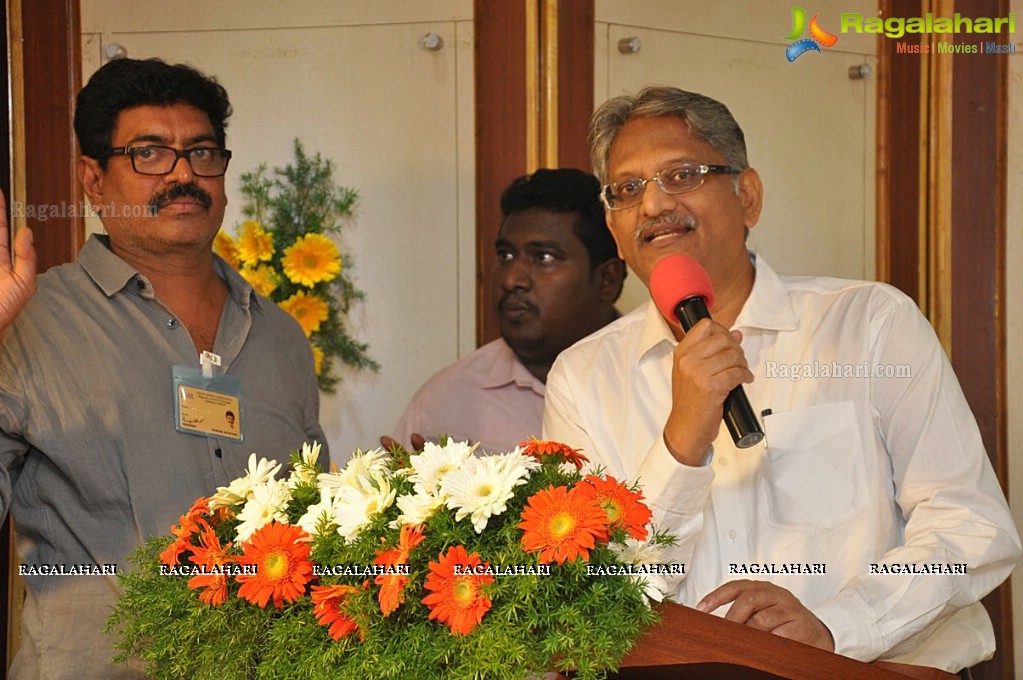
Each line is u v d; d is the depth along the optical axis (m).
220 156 2.50
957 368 3.48
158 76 2.45
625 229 2.21
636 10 3.36
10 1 3.17
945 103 3.46
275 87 3.32
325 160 3.31
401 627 1.34
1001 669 3.41
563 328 3.20
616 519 1.37
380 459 1.57
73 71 3.25
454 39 3.33
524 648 1.25
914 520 2.02
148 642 1.57
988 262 3.49
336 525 1.41
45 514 2.33
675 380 1.90
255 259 3.22
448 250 3.31
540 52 3.29
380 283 3.31
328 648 1.37
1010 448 3.47
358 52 3.33
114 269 2.43
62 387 2.30
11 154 3.17
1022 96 3.50
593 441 2.32
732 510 2.18
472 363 3.27
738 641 1.32
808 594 2.11
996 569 1.98
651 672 1.39
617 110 2.28
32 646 2.31
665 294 1.94
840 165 3.48
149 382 2.38
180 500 2.35
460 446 1.48
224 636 1.44
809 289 2.28
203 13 3.31
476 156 3.31
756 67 3.44
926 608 1.90
